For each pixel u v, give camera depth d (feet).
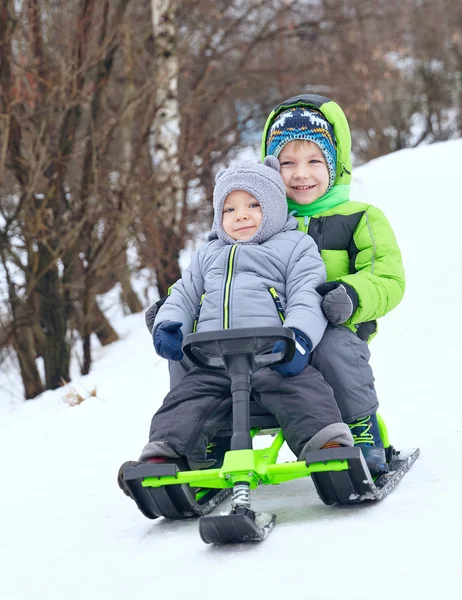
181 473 9.19
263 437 14.70
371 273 10.74
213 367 9.98
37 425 18.30
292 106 11.79
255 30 46.26
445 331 19.06
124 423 17.10
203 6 42.24
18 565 9.46
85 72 26.63
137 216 27.86
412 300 22.17
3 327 26.35
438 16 82.17
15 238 26.78
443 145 48.67
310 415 9.41
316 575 7.54
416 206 34.81
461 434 12.44
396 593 6.97
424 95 85.25
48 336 26.20
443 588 6.97
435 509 9.00
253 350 9.09
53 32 29.27
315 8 47.62
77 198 26.35
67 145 26.20
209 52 44.42
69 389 22.04
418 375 16.37
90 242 26.55
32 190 24.62
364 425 10.27
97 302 32.30
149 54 36.68
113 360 27.22
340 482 9.09
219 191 10.78
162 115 33.37
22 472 14.60
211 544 8.80
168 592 7.70
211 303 10.29
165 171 31.63
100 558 9.19
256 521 8.98
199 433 9.78
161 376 20.94
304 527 8.96
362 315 10.16
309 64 48.03
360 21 52.54
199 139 35.88
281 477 9.21
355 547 8.11
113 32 26.91
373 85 68.90
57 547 9.96
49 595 8.25
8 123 24.30
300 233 10.78
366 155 78.18
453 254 26.32
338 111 11.80
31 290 25.44
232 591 7.45
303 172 11.35
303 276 10.27
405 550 7.87
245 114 44.70
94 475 13.57
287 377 9.66
